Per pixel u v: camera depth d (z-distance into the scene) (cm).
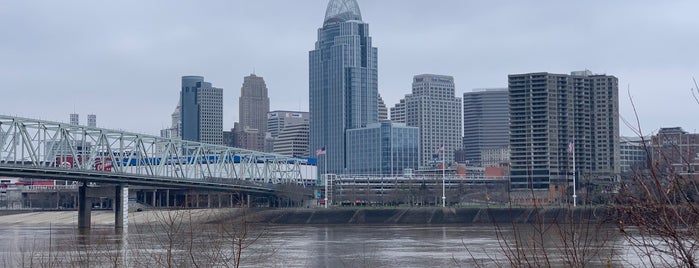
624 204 2412
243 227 6606
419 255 14225
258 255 11981
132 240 11212
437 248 15850
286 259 12975
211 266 6062
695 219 2264
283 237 19588
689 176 2292
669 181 2312
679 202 2284
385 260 13388
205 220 8388
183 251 6725
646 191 2322
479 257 13125
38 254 11775
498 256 12850
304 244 17112
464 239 18500
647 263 5412
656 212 2333
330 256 14100
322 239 19100
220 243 6675
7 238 18675
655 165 2322
